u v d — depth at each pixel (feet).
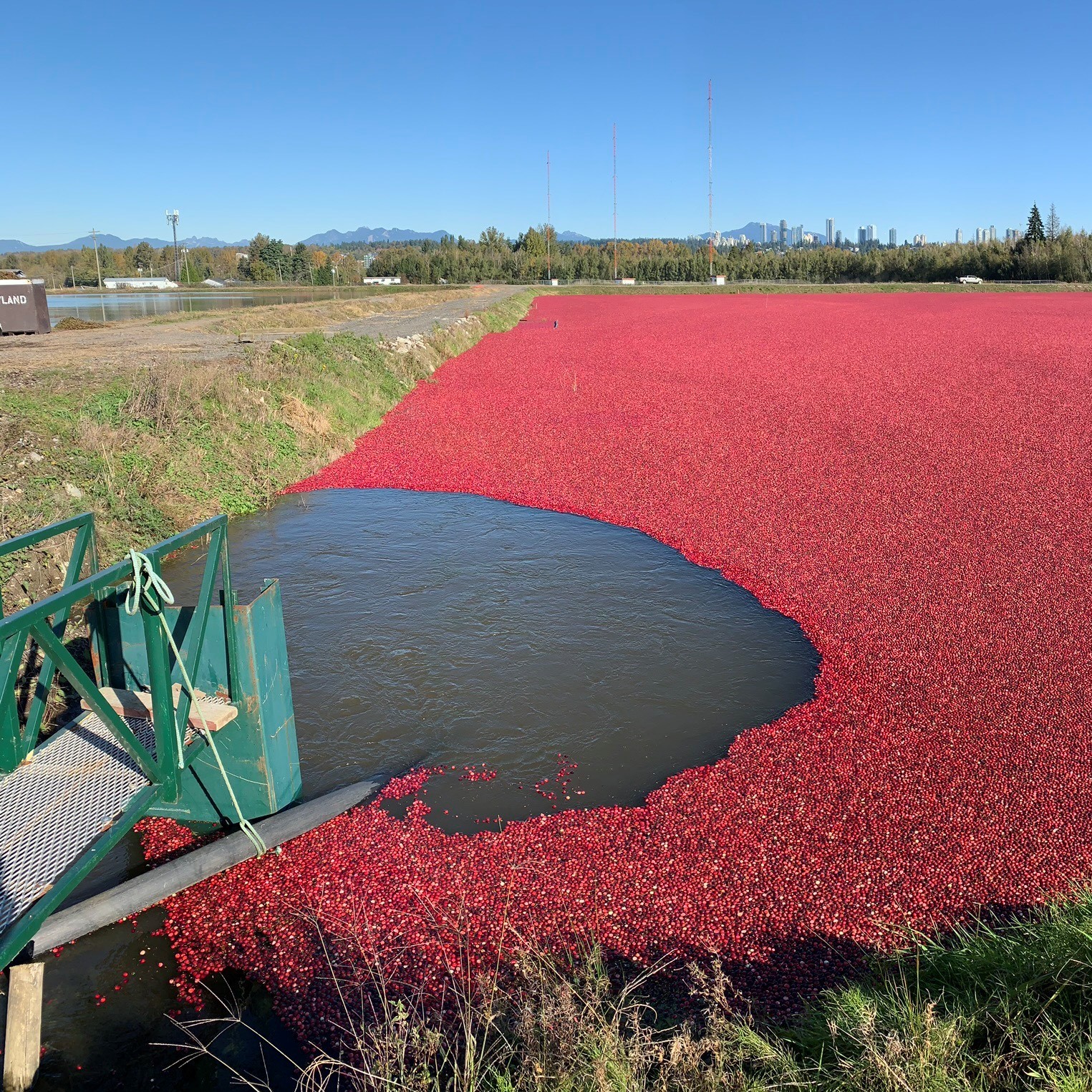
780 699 26.68
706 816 20.44
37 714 18.11
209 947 16.76
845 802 21.02
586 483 51.75
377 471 54.49
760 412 69.92
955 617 31.99
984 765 22.56
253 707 18.66
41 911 12.17
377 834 19.76
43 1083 13.93
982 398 73.67
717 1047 11.79
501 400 76.38
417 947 16.48
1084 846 19.25
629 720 25.29
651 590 35.70
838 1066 11.69
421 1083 12.45
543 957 15.10
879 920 16.97
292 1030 15.05
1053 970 12.68
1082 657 28.48
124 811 15.07
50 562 31.30
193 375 52.75
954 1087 10.89
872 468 53.26
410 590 35.40
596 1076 11.10
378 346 85.15
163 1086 13.94
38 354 66.85
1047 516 43.57
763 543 40.96
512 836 19.67
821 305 206.90
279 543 41.32
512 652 29.63
